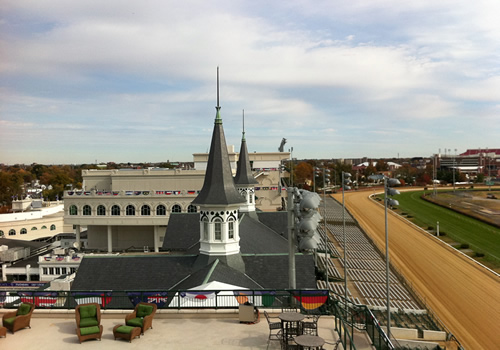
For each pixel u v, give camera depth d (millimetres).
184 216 56906
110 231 102875
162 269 35406
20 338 22781
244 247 40594
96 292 27234
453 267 82188
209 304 26891
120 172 108500
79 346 21703
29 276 87938
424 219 142250
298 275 35094
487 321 54469
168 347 21531
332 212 156875
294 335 21938
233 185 36875
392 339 43688
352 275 74500
